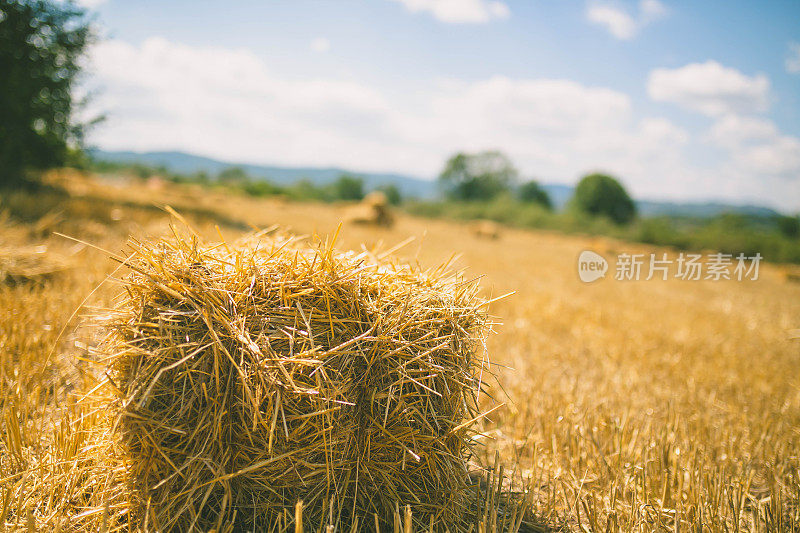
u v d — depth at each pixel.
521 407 3.76
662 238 34.28
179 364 2.11
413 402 2.33
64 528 2.15
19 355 3.40
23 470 2.46
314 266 2.38
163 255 2.30
